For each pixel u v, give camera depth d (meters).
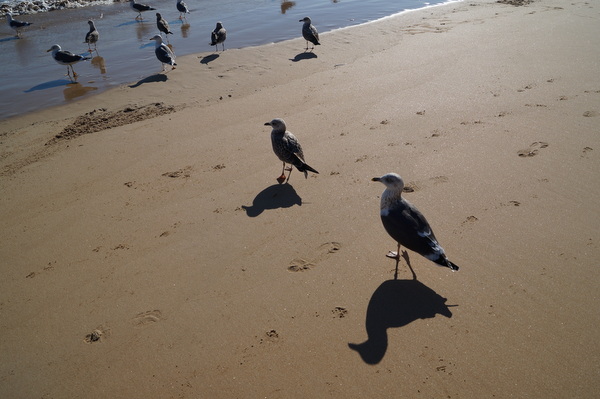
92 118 4.81
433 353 2.26
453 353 2.25
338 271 2.72
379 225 3.02
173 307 2.57
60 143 4.32
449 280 2.60
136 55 6.68
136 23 8.28
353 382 2.16
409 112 4.25
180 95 5.29
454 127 3.90
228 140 4.10
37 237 3.14
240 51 6.59
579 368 2.15
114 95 5.39
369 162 3.58
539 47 5.40
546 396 2.06
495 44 5.69
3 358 2.39
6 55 6.87
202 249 2.94
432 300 2.50
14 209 3.43
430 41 6.14
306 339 2.36
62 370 2.32
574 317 2.35
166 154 3.96
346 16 8.11
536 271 2.58
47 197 3.54
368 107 4.42
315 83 5.12
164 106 5.01
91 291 2.71
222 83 5.56
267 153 3.88
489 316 2.39
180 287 2.69
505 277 2.57
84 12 9.07
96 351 2.39
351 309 2.49
